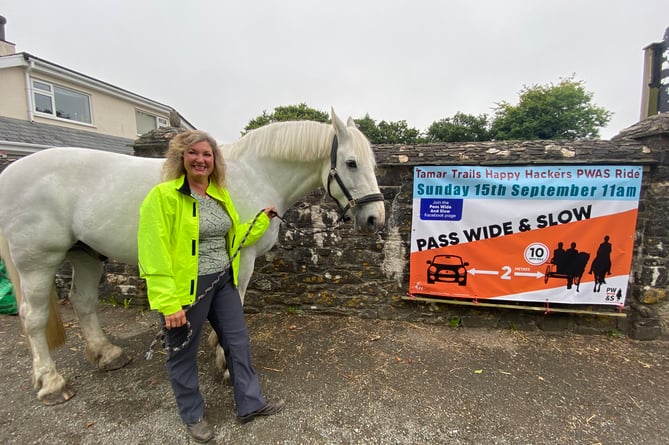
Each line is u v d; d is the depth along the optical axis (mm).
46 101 9773
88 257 2289
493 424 1851
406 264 3193
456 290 3109
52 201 1836
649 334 2865
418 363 2494
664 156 2682
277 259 3334
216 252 1646
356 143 1987
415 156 3018
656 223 2768
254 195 2090
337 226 3221
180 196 1444
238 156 2139
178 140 1491
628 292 2924
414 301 3227
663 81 4590
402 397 2080
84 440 1701
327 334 2963
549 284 2965
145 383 2193
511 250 2979
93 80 10734
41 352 1999
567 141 2904
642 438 1755
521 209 2910
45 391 1960
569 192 2818
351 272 3275
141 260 1377
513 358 2582
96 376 2268
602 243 2840
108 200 1867
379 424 1838
